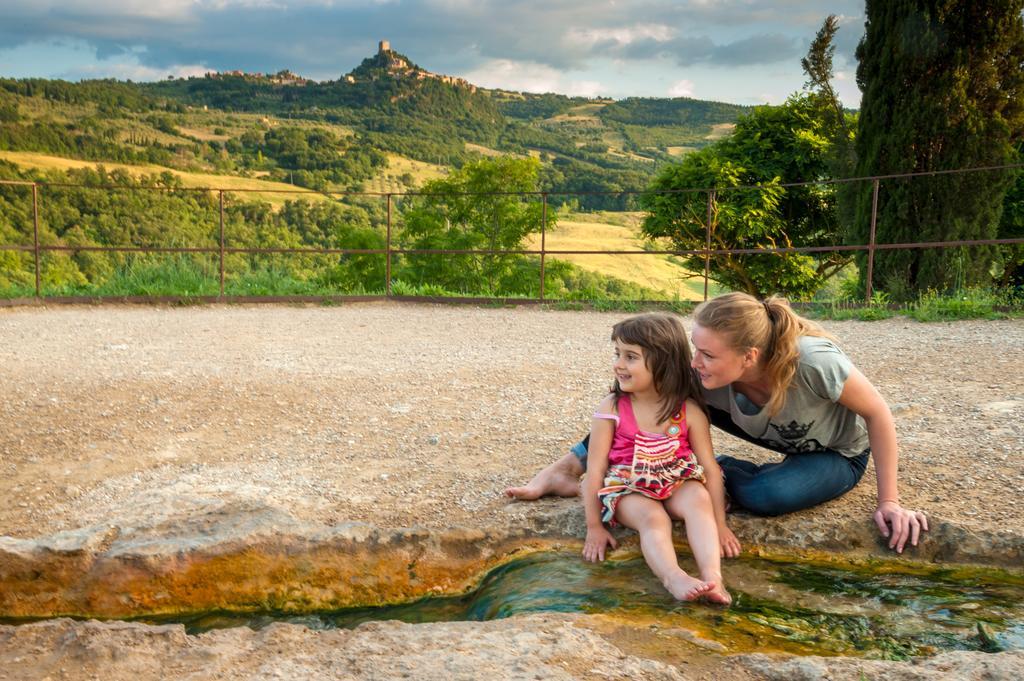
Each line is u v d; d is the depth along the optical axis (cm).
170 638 250
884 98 1035
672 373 302
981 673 212
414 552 317
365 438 463
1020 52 998
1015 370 583
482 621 254
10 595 295
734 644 241
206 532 323
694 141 17062
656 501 300
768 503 319
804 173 1888
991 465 375
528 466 408
